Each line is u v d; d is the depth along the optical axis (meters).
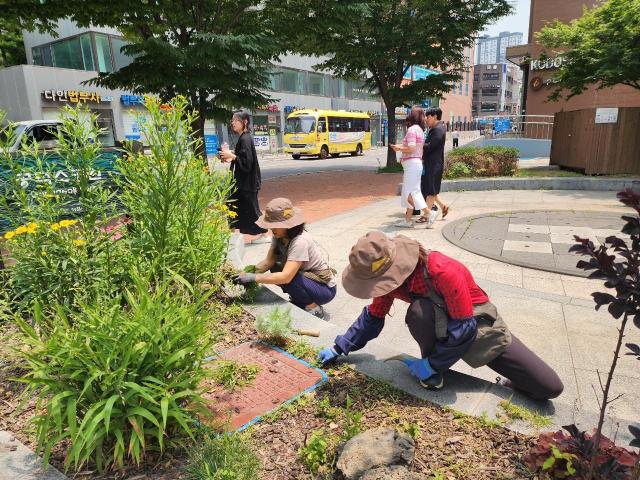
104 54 26.05
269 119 36.53
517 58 27.33
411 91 17.19
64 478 1.93
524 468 1.93
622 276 1.52
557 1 23.95
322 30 12.41
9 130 2.80
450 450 2.06
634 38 11.16
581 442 1.83
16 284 2.94
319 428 2.25
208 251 3.51
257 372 2.75
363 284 2.33
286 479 1.95
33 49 28.48
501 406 2.36
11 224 3.05
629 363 3.25
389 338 3.73
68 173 2.96
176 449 2.12
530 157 22.98
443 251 6.02
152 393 1.94
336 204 10.45
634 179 10.45
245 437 2.17
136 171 3.24
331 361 2.82
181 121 3.18
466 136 67.06
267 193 12.58
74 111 2.92
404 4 15.80
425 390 2.51
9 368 2.80
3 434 2.22
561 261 5.43
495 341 2.37
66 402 1.93
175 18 10.73
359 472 1.82
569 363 3.27
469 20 15.66
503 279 4.96
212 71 10.05
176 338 2.02
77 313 2.66
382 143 49.03
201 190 3.41
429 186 7.43
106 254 2.92
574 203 9.12
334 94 43.38
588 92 23.50
